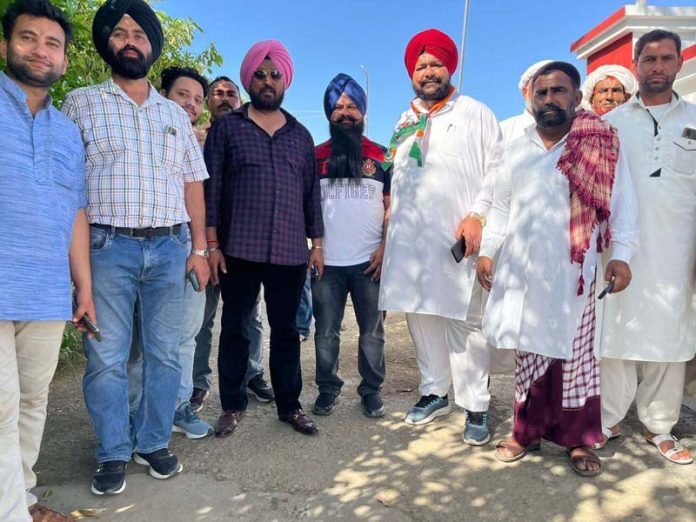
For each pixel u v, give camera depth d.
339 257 3.53
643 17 5.20
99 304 2.56
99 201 2.50
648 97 2.96
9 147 2.04
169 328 2.80
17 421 2.12
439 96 3.35
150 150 2.59
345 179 3.52
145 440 2.85
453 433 3.35
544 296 2.77
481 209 3.17
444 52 3.28
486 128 3.31
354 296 3.60
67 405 3.82
